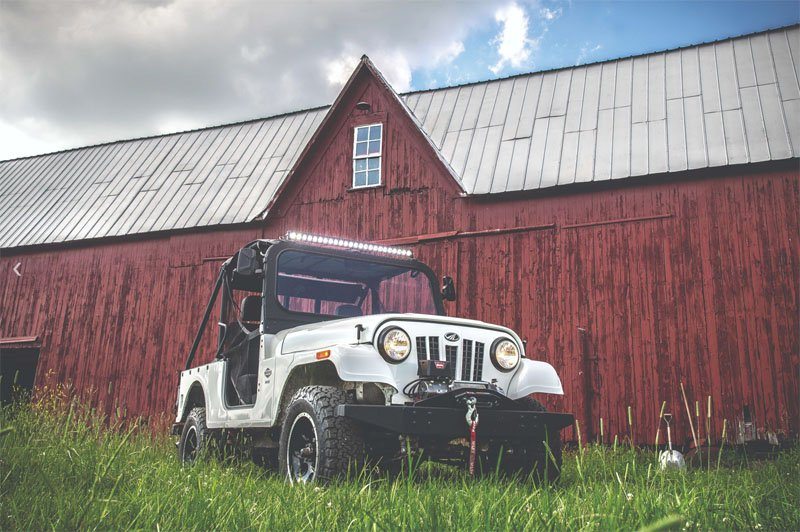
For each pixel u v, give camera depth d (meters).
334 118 14.91
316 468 4.51
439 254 12.90
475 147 13.54
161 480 4.12
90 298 16.70
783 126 11.08
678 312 10.80
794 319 10.05
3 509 3.05
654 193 11.41
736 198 10.84
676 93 12.76
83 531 2.85
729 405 10.12
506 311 12.05
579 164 12.12
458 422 4.59
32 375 19.38
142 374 15.41
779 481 4.46
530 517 2.81
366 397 5.07
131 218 16.89
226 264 6.85
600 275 11.48
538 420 4.90
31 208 19.12
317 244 6.31
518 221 12.36
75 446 5.33
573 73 14.56
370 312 6.33
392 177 13.86
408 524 2.78
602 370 11.09
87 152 20.95
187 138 19.36
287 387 5.30
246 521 3.02
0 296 17.86
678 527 2.77
